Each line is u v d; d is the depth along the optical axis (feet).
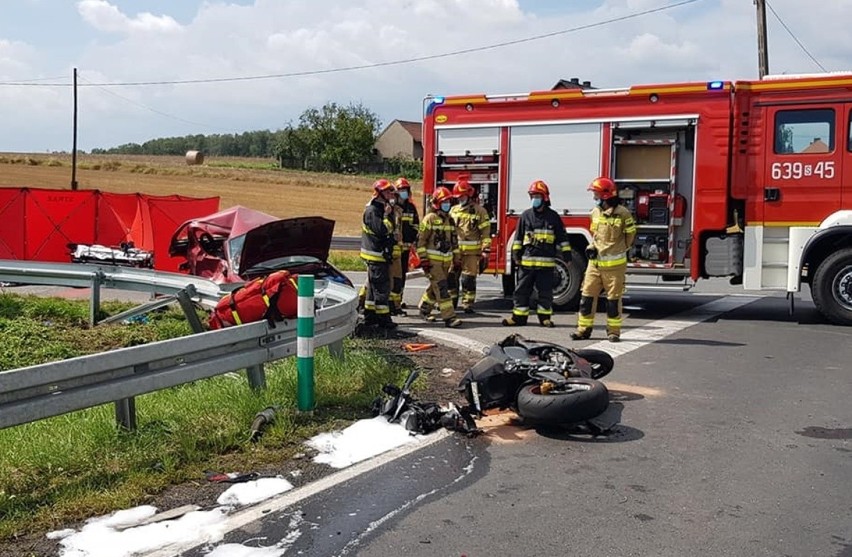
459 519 14.78
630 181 39.06
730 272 37.42
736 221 37.37
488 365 21.25
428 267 35.88
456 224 40.29
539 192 35.12
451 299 38.70
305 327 20.63
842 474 17.02
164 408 20.70
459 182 40.55
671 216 38.01
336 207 155.53
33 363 31.04
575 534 14.11
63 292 51.83
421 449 18.80
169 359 18.56
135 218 65.16
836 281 35.19
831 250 36.01
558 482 16.69
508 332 34.68
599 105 39.27
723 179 36.81
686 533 14.12
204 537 13.97
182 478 16.74
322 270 36.47
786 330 34.60
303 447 18.75
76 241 65.26
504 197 41.81
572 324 36.86
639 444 19.17
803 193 35.50
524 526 14.47
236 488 16.19
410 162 315.58
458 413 20.34
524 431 20.31
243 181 206.69
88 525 14.48
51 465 16.74
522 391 20.42
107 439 18.03
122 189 167.73
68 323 39.17
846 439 19.39
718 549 13.47
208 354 19.65
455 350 30.32
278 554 13.34
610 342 31.96
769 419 21.09
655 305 43.45
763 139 36.09
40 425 20.18
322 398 21.95
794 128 35.65
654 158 38.63
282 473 17.17
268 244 34.96
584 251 40.63
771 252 36.24
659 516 14.88
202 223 42.86
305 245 36.37
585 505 15.44
